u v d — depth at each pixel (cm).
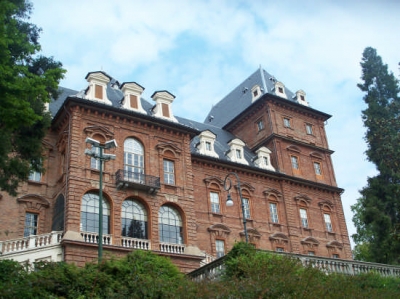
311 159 5353
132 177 3531
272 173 4800
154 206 3578
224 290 1689
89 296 1833
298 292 1766
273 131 5125
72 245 3025
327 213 5141
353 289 2050
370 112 4312
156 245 3441
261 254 2250
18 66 2153
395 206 3991
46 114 2661
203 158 4391
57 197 3466
